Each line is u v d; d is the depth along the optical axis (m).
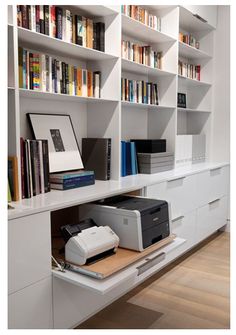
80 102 2.75
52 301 1.75
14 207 1.66
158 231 2.10
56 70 2.25
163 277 2.77
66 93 2.34
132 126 3.34
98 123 2.76
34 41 2.13
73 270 1.73
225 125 4.09
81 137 2.78
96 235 1.84
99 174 2.65
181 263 3.07
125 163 2.90
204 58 4.14
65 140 2.53
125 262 1.77
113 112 2.67
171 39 3.25
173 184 2.88
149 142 3.12
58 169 2.39
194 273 2.85
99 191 2.14
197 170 3.29
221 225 3.99
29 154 1.94
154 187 2.61
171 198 2.86
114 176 2.69
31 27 2.01
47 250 1.71
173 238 2.18
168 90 3.39
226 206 4.10
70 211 2.44
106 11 2.51
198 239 3.41
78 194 2.03
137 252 1.92
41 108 2.42
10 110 1.84
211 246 3.57
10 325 1.54
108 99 2.55
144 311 2.23
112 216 2.03
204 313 2.21
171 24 3.28
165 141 3.34
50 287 1.73
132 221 1.94
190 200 3.19
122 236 2.00
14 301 1.56
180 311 2.24
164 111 3.44
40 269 1.67
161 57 3.34
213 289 2.55
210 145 4.18
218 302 2.36
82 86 2.49
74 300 1.88
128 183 2.49
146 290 2.54
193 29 4.05
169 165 3.31
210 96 4.13
